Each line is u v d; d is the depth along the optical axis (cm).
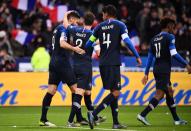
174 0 6328
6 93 4562
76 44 3025
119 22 2755
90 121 2723
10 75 4575
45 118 3020
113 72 2734
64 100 4578
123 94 4609
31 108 4366
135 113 3900
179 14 6256
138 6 6084
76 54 3011
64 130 2747
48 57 5200
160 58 3006
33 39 5534
